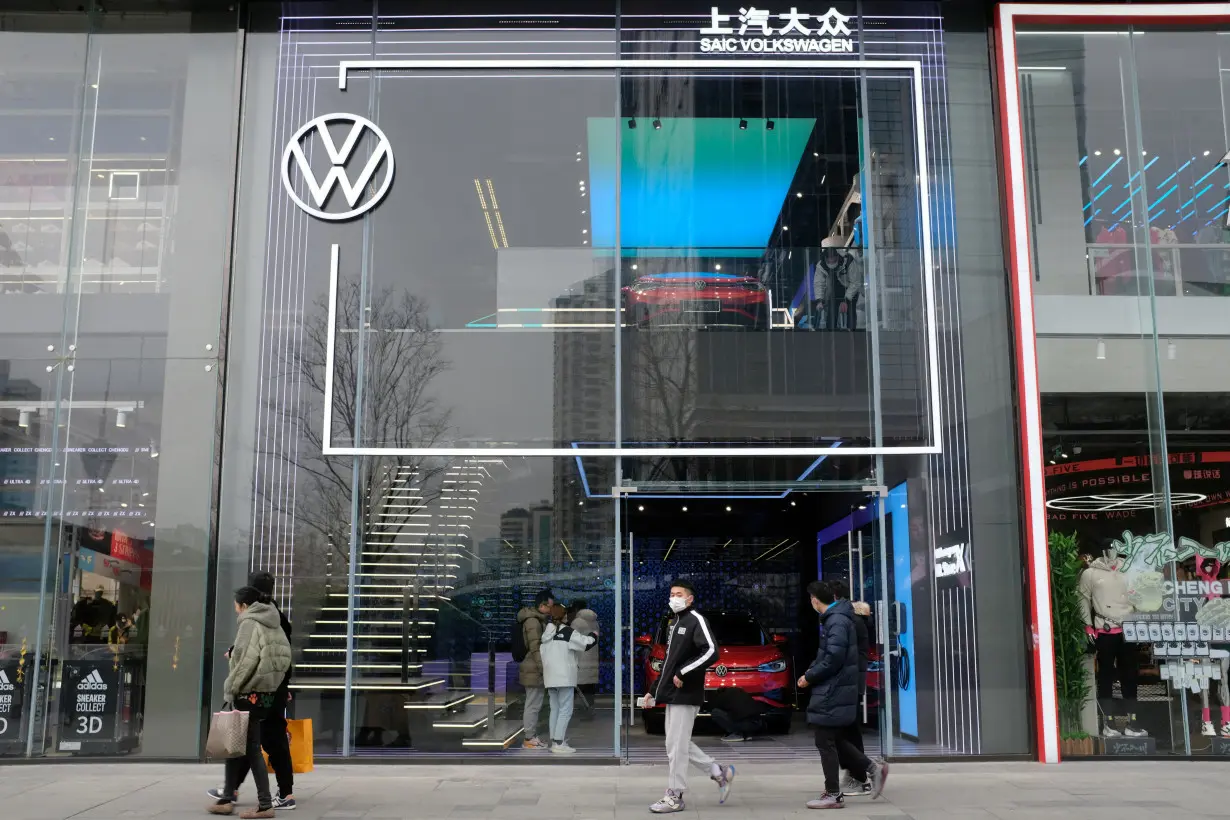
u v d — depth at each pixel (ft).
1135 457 34.14
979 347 34.73
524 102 36.01
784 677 39.11
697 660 25.44
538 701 32.68
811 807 25.48
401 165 35.58
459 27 36.35
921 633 33.37
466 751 32.35
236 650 24.32
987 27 36.37
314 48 36.09
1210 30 36.73
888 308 34.91
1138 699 33.17
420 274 34.96
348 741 32.37
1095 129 35.96
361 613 33.04
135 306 34.76
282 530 33.50
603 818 24.49
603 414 34.22
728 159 35.83
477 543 33.45
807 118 36.04
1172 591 33.68
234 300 34.68
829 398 34.37
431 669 32.81
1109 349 34.78
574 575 33.32
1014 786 28.76
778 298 35.04
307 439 33.96
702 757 26.27
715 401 34.37
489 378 34.40
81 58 36.14
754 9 36.47
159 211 35.27
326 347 34.40
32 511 33.65
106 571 33.42
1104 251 35.37
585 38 36.35
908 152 35.76
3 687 32.91
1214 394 34.65
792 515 56.34
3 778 30.14
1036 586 33.35
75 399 34.22
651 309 34.88
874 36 36.32
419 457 33.91
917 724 32.99
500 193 35.50
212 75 35.94
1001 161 35.45
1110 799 26.78
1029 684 33.12
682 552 56.49
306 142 35.55
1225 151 36.19
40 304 34.76
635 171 35.73
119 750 32.63
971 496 33.99
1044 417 34.30
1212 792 27.78
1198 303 35.19
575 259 35.17
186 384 34.27
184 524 33.53
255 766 24.35
